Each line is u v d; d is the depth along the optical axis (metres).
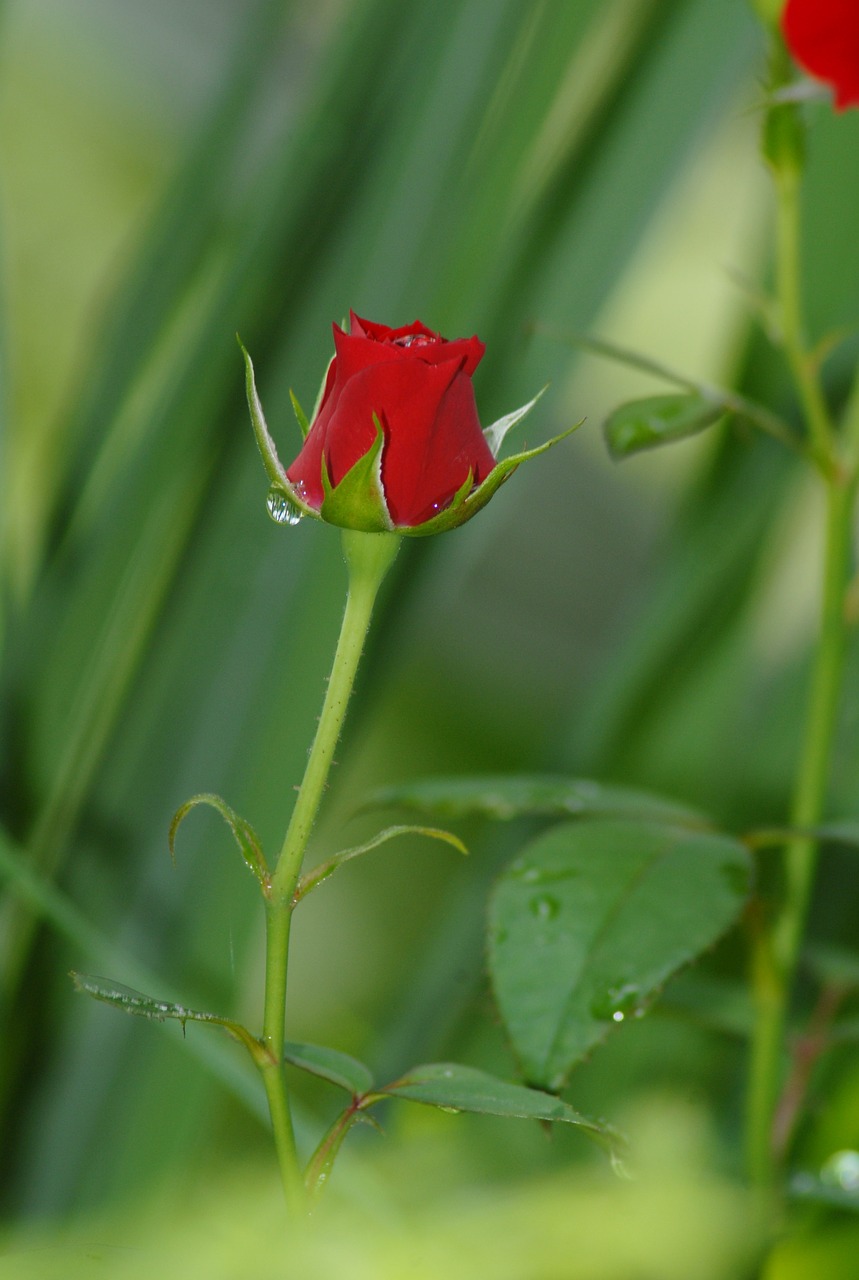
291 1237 0.72
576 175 1.11
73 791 1.03
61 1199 0.96
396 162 1.08
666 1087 1.06
